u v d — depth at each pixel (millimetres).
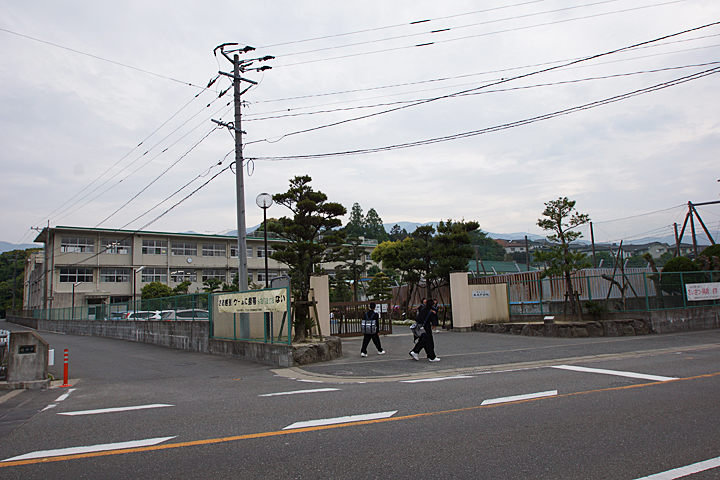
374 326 14375
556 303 21625
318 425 6066
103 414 7297
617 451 4812
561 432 5492
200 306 19406
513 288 24734
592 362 11359
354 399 7715
